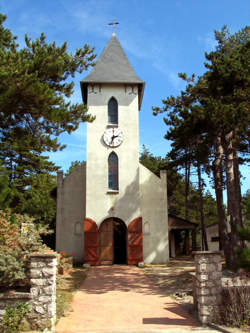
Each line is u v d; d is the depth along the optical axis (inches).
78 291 516.7
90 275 675.4
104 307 419.2
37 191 992.2
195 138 742.5
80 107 554.9
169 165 1119.0
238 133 601.3
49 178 1107.3
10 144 936.9
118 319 365.7
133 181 853.2
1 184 484.4
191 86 808.3
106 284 579.2
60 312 377.7
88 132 876.6
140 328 330.0
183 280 587.5
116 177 863.7
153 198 900.0
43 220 1008.9
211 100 594.2
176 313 388.5
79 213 892.0
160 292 513.7
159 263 857.5
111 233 836.0
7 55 487.8
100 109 892.0
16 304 323.3
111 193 845.2
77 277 644.1
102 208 837.2
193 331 317.1
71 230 882.8
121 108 895.1
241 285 353.4
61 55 569.6
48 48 552.4
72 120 558.3
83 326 338.6
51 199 1004.6
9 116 577.3
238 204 633.0
